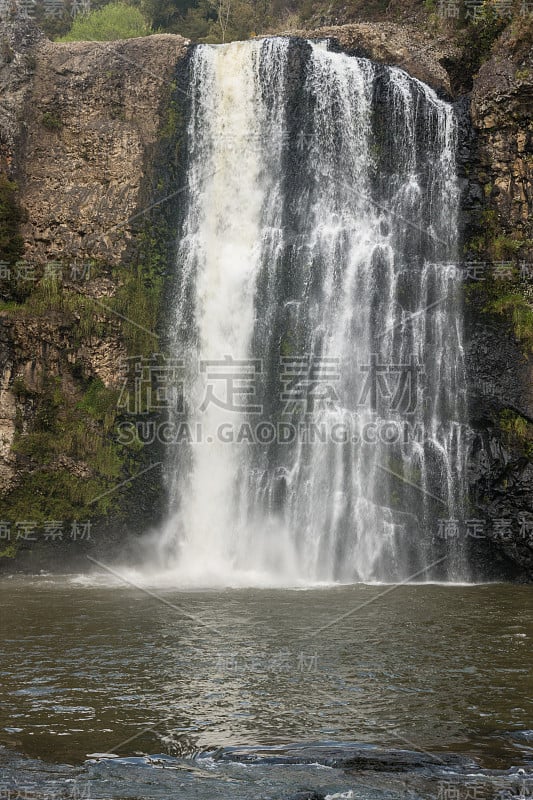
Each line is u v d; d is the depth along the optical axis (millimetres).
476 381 22250
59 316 22891
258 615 16094
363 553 21781
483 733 9828
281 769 8844
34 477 22266
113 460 22641
